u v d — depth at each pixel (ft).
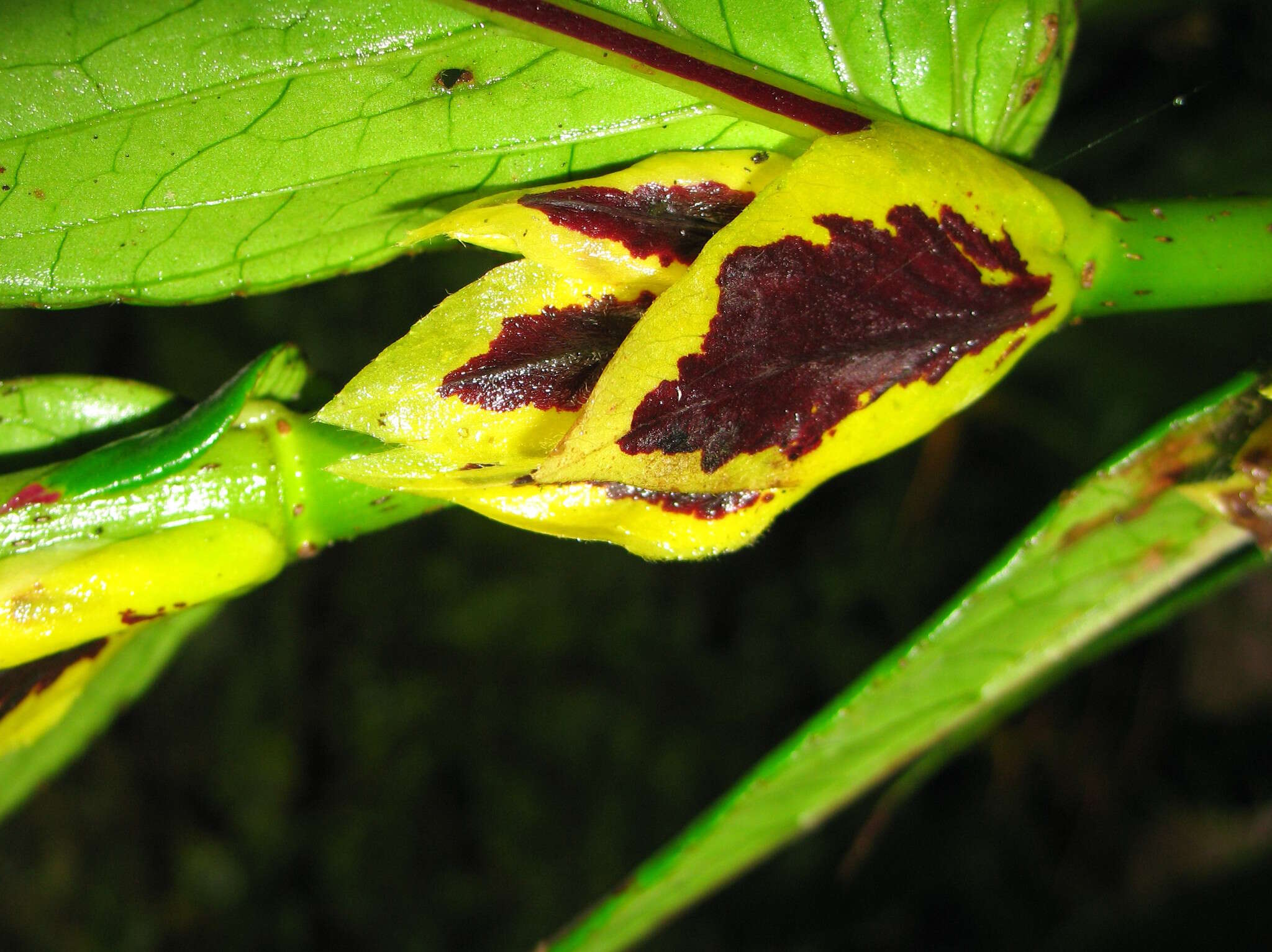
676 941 1.16
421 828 1.20
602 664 1.21
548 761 1.19
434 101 0.34
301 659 1.26
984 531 1.12
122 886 1.23
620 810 1.17
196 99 0.33
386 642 1.24
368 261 0.36
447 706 1.22
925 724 0.42
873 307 0.32
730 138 0.35
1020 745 1.07
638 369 0.31
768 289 0.31
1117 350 0.91
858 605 1.16
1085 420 0.97
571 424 0.33
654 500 0.34
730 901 1.17
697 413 0.31
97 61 0.33
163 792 1.26
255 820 1.23
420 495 0.37
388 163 0.35
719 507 0.34
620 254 0.33
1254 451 0.37
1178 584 0.43
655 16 0.34
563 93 0.34
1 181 0.33
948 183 0.33
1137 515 0.39
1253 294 0.36
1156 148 0.84
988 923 1.08
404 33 0.33
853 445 0.33
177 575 0.35
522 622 1.22
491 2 0.32
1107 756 1.03
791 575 1.20
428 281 1.20
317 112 0.34
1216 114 0.82
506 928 1.16
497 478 0.33
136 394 0.39
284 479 0.36
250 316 1.23
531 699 1.20
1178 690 0.99
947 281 0.33
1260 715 0.96
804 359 0.32
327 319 1.21
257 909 1.21
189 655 1.29
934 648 0.39
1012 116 0.37
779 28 0.35
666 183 0.34
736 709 1.17
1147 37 0.81
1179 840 1.00
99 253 0.35
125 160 0.34
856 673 1.14
